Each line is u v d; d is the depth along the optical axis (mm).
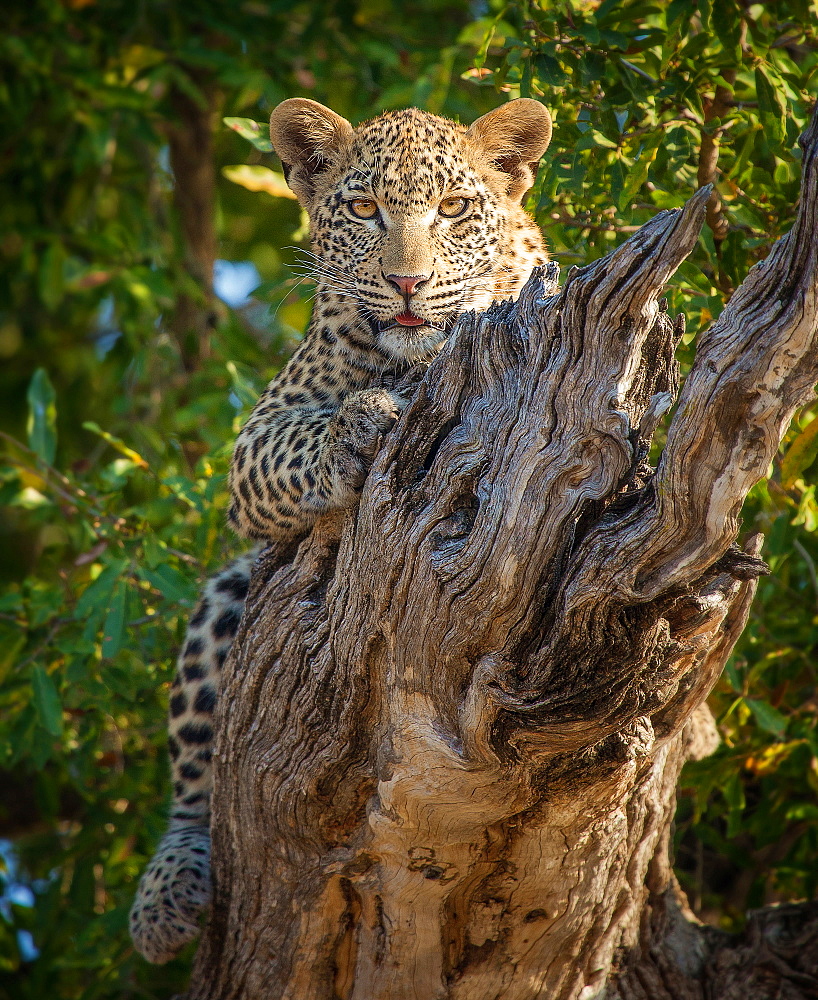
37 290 15273
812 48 10266
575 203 9047
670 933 8203
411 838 6605
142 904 8984
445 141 8891
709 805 10406
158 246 13711
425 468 6180
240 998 7844
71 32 13906
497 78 9312
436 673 6051
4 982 11672
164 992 10664
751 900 10469
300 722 6965
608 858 7012
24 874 12602
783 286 4961
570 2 8922
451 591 5852
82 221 14492
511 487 5652
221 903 8070
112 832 11227
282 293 12195
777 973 8164
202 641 9367
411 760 6266
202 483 10609
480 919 7164
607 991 7879
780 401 4992
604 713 5738
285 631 7090
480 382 6047
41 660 10172
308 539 7332
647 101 8734
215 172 15492
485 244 8992
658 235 5289
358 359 8992
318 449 7848
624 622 5504
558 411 5570
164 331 13523
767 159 10430
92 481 11789
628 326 5457
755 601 9750
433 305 8633
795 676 9969
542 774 6215
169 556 10453
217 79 13227
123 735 11445
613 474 5492
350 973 7555
